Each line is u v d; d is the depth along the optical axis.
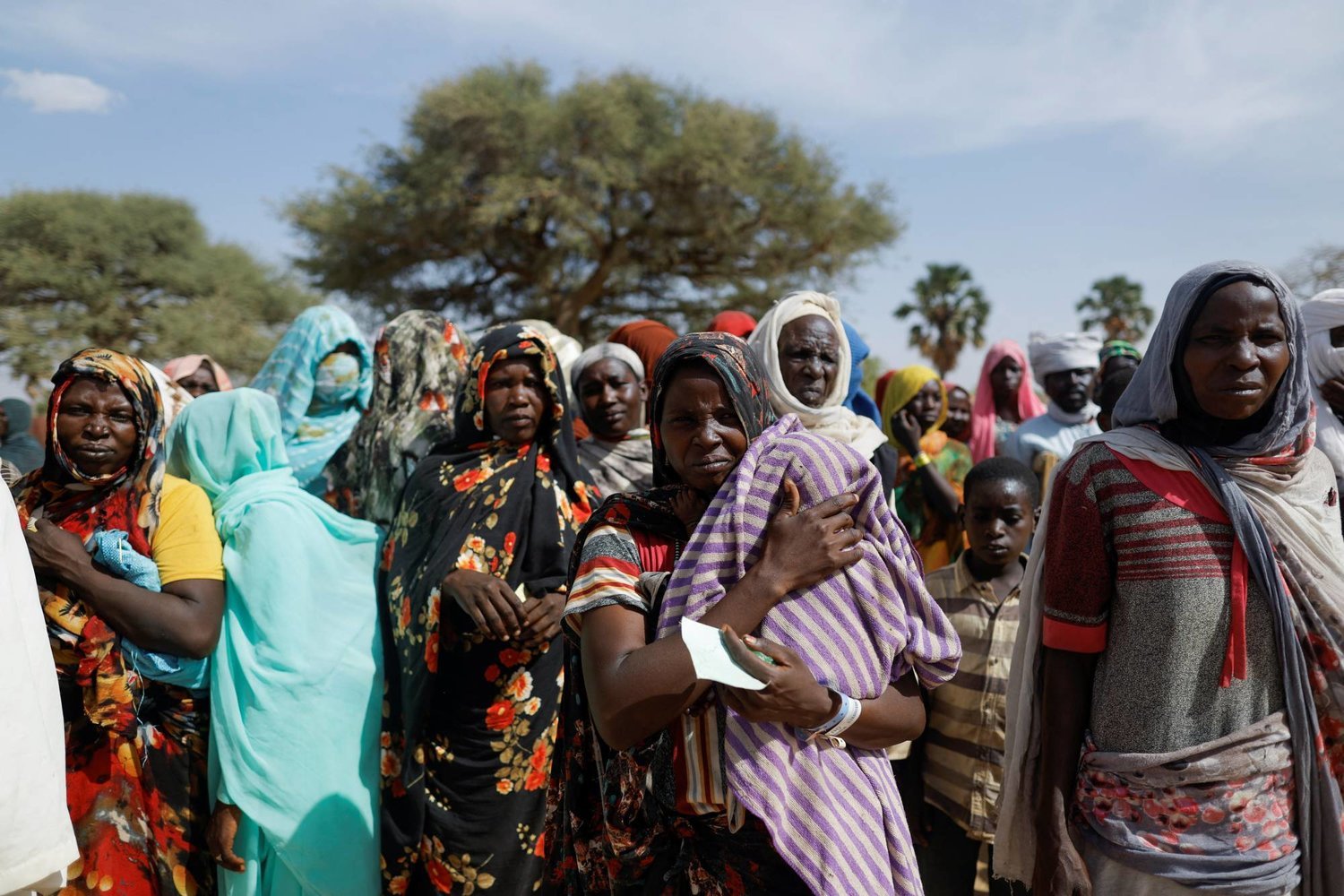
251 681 3.23
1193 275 2.31
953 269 39.59
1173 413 2.33
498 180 27.36
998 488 3.49
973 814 3.36
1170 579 2.24
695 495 2.13
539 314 30.09
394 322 4.69
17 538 2.19
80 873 2.97
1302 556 2.29
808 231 29.75
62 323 31.97
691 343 2.10
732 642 1.75
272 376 4.82
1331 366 3.46
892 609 1.93
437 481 3.74
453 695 3.50
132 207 34.19
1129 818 2.27
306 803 3.27
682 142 27.70
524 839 3.50
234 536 3.33
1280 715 2.24
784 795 1.86
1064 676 2.38
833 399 4.07
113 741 3.05
